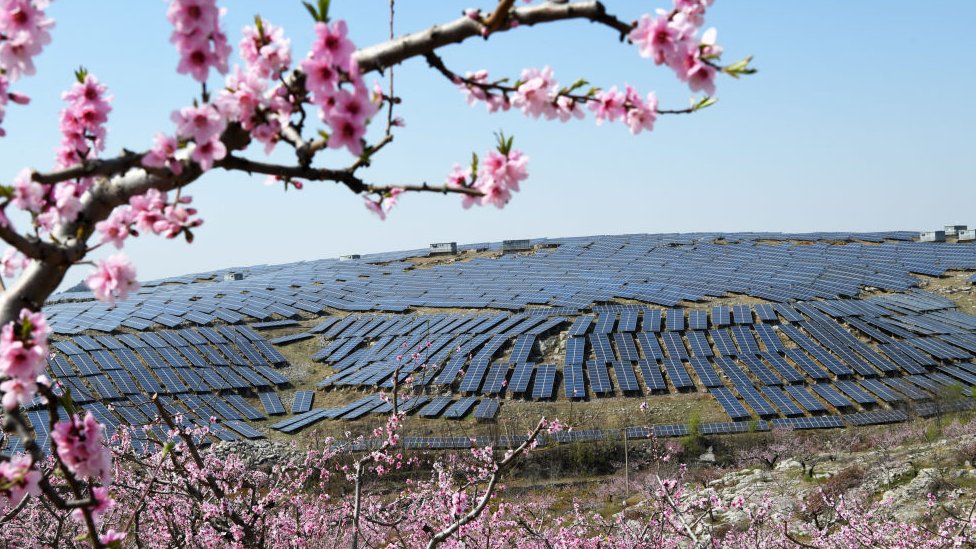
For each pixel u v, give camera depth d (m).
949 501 27.81
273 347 68.75
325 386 61.56
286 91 4.09
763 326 61.97
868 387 53.06
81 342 65.88
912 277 73.31
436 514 18.12
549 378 57.03
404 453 43.53
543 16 3.80
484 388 56.16
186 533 12.13
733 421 50.69
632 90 4.44
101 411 54.06
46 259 3.61
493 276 85.44
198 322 73.44
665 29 3.74
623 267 83.56
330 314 76.94
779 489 35.66
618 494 41.00
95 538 4.00
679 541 18.41
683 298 69.00
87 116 4.29
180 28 3.51
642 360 58.22
